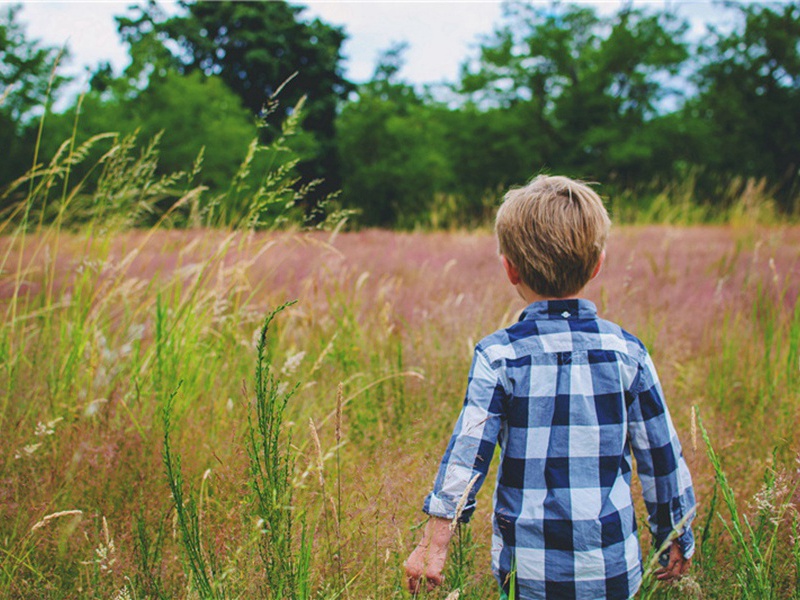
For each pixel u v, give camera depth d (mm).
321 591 1837
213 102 25609
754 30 38031
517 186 1749
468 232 11344
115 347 3449
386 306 4133
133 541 2121
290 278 5238
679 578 1844
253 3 38156
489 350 1613
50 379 3152
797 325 3680
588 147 36438
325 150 37906
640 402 1606
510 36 39406
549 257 1604
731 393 3578
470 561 1941
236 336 3713
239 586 1856
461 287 5504
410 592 1663
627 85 38812
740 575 1876
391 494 2145
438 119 40875
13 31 19969
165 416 1711
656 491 1630
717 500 2434
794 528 1856
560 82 38750
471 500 1565
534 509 1535
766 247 7352
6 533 2199
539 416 1560
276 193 3496
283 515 1737
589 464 1544
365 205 37625
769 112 38406
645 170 35438
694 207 13148
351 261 6824
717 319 4660
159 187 3777
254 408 2803
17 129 25078
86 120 22281
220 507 2143
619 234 10438
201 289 3666
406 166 37125
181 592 1982
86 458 2480
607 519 1518
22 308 4227
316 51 39062
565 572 1507
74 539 2182
